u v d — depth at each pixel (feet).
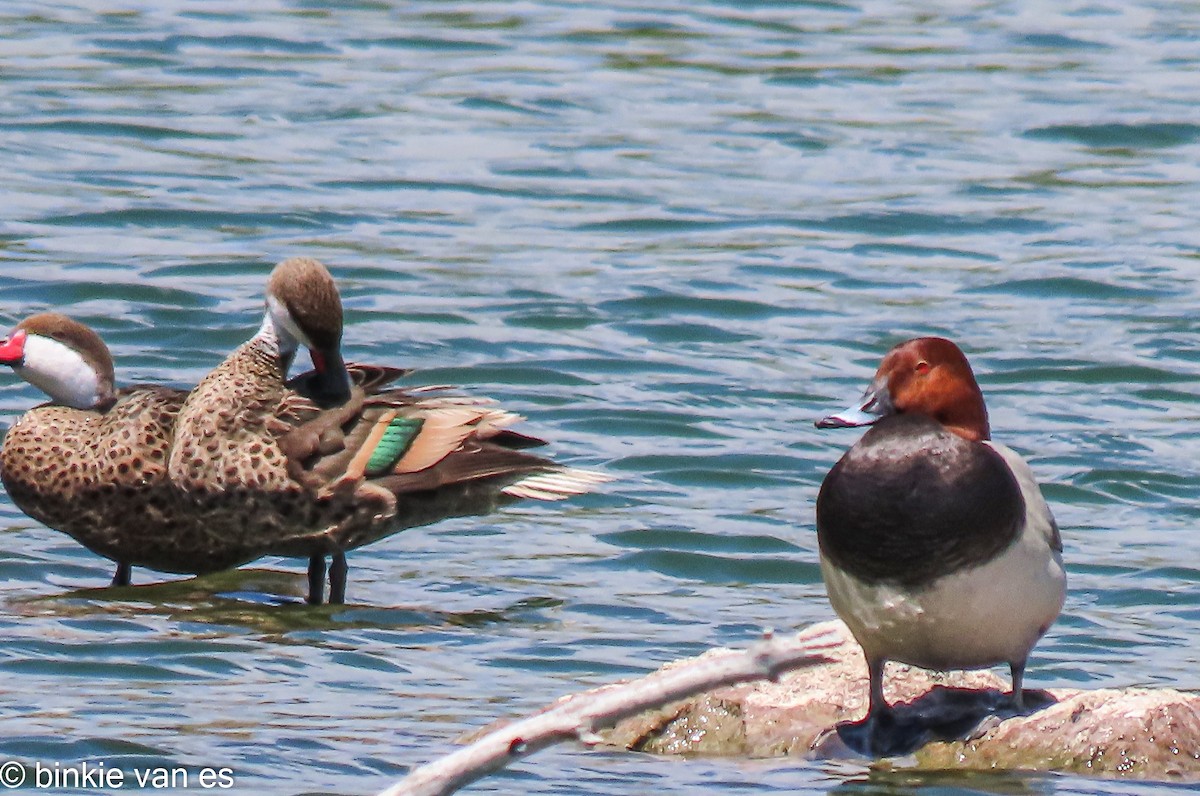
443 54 96.89
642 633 38.11
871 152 82.79
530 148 82.23
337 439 40.50
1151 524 46.83
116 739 30.22
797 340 61.82
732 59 97.19
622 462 50.93
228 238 69.56
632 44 99.76
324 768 29.22
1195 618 39.78
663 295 65.51
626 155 81.76
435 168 79.15
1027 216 75.05
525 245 70.69
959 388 29.50
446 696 33.40
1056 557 29.25
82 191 73.92
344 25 101.65
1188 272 69.10
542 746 21.42
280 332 41.32
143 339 59.47
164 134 81.66
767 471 50.55
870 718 30.04
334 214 72.95
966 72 95.25
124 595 40.16
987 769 29.19
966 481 28.02
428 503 40.78
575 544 44.57
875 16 107.24
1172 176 80.74
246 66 93.09
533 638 37.42
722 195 77.05
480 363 58.80
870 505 28.22
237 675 34.17
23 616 37.76
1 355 42.27
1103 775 28.86
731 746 30.53
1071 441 53.26
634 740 30.86
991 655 29.25
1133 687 34.99
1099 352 60.85
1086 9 108.47
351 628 37.78
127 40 96.63
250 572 42.57
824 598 41.14
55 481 41.11
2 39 95.66
